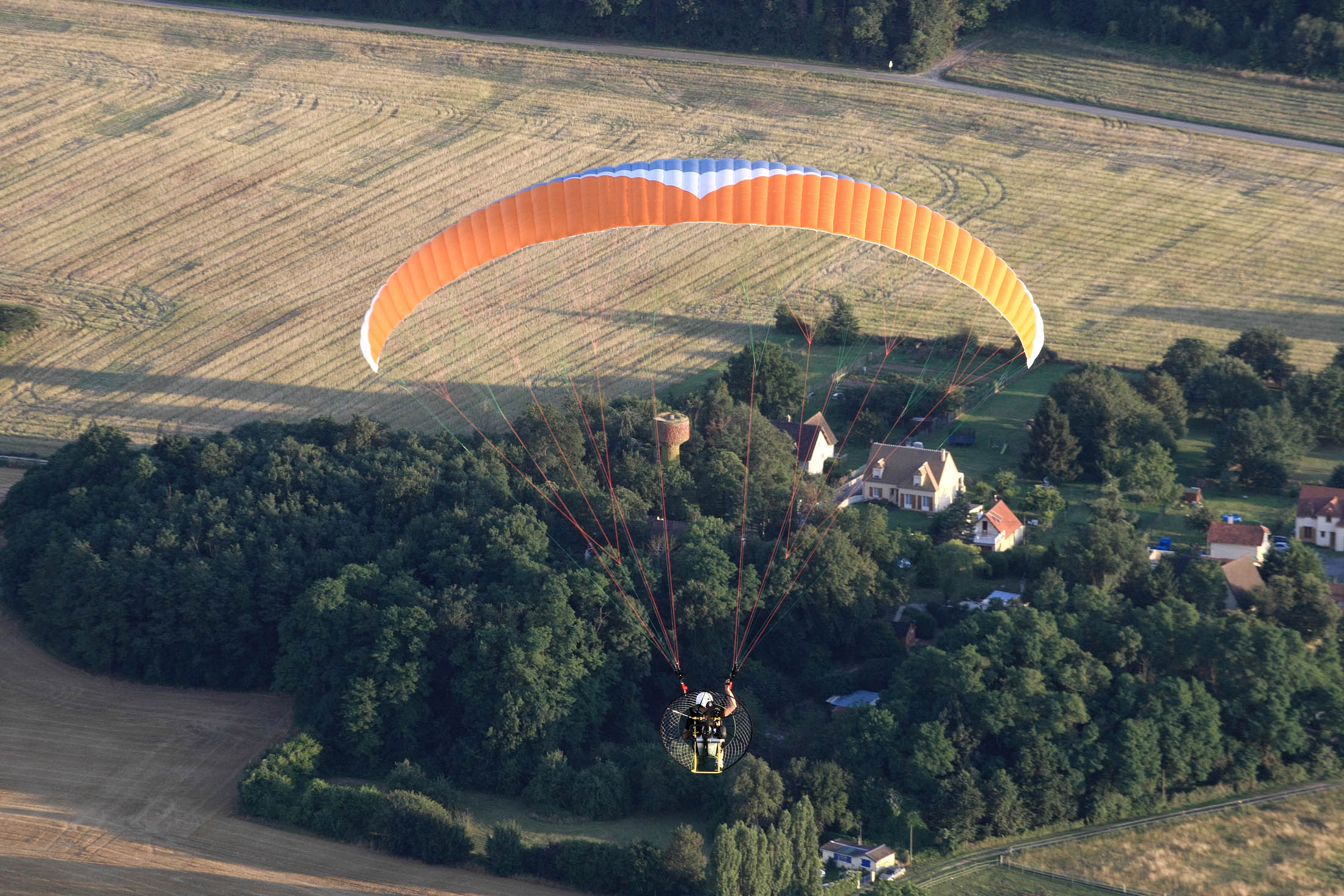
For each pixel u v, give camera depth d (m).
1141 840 177.12
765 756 187.25
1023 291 124.69
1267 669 190.12
